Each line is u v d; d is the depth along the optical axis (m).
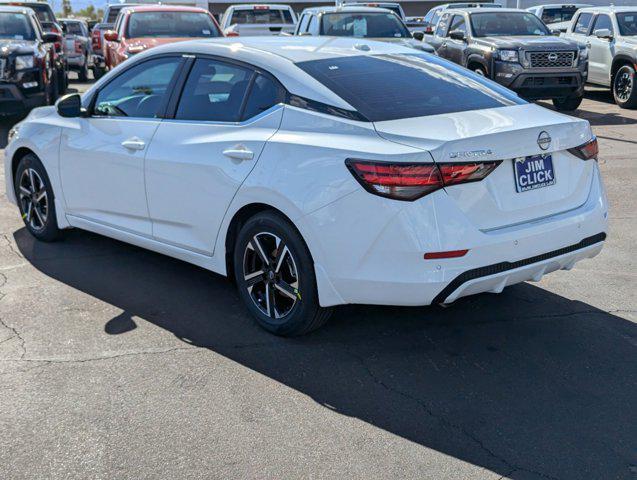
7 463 3.05
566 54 13.02
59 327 4.36
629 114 13.60
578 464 3.07
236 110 4.39
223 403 3.53
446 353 4.07
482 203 3.67
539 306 4.70
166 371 3.84
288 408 3.49
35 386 3.67
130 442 3.21
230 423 3.36
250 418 3.40
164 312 4.60
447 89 4.33
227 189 4.24
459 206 3.60
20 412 3.43
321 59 4.38
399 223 3.54
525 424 3.37
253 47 4.57
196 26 13.64
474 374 3.83
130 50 12.44
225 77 4.52
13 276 5.19
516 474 3.00
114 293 4.90
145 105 4.96
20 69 11.34
